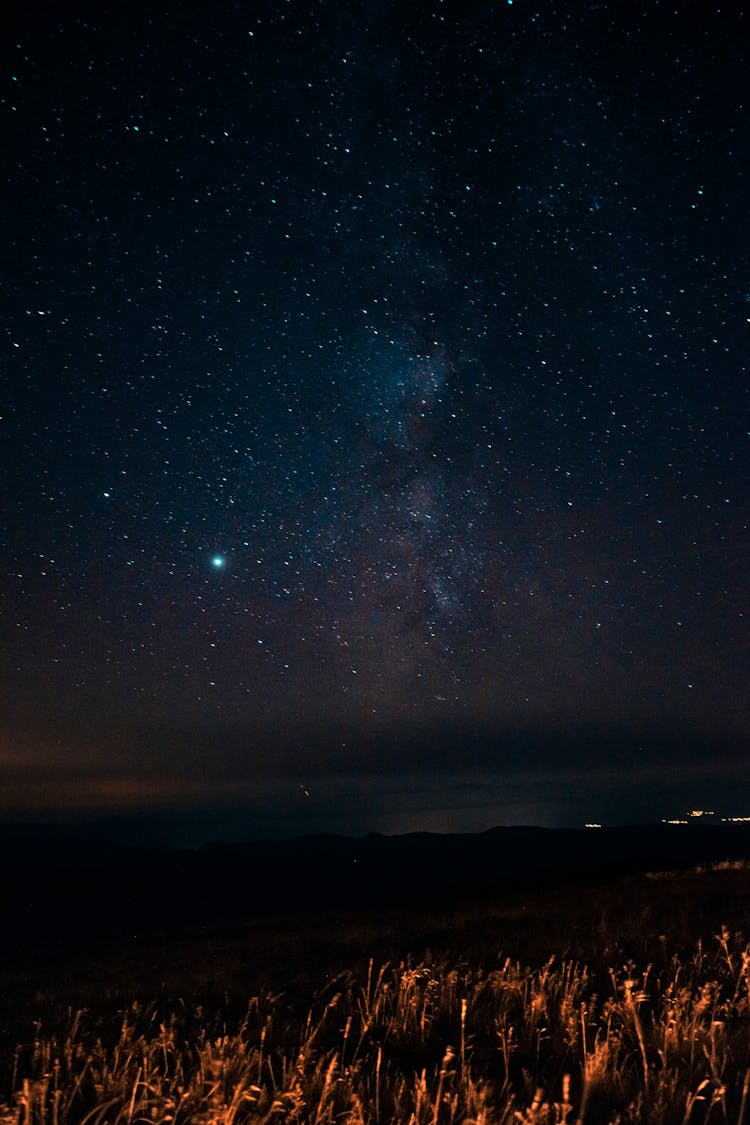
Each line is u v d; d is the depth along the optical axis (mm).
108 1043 6117
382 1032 5957
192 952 14000
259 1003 7117
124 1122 3867
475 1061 5074
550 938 10227
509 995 6266
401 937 12203
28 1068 5457
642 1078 4395
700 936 8867
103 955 16297
